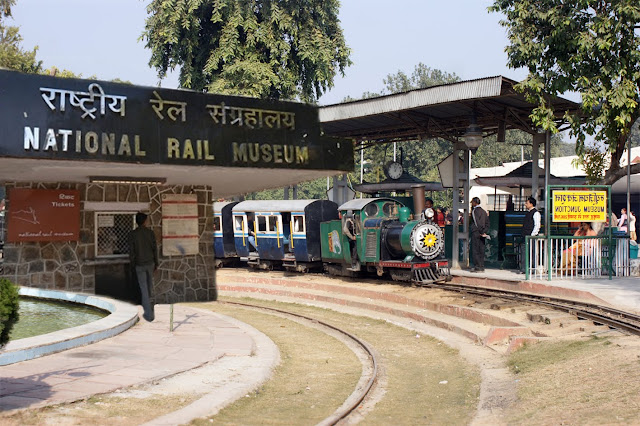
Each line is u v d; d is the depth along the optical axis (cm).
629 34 1822
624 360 937
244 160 1383
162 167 1343
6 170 1366
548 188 1805
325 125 2461
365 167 5559
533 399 862
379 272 2122
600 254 1855
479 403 894
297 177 1616
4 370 892
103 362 963
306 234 2488
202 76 3281
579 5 1827
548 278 1789
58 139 1199
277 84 3212
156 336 1194
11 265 1598
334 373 1102
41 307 1456
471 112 2077
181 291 1786
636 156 3162
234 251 2894
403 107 2036
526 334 1295
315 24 3281
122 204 1703
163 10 3167
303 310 1912
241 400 852
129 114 1270
